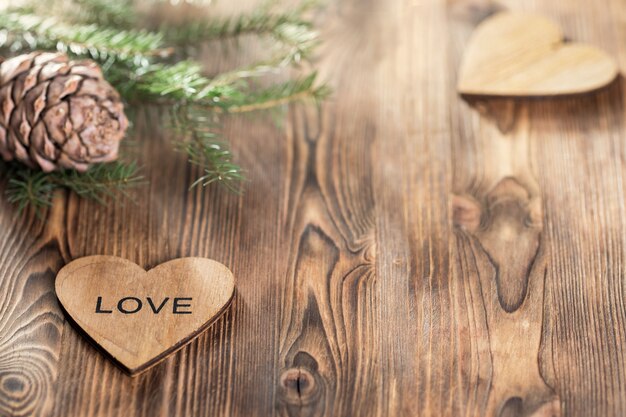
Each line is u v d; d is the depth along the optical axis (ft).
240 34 1.88
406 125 1.82
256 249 1.66
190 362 1.54
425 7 2.02
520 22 1.95
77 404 1.50
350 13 2.01
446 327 1.58
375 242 1.67
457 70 1.91
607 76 1.86
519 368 1.54
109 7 1.85
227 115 1.82
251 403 1.51
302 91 1.76
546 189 1.73
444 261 1.65
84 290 1.58
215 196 1.72
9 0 1.86
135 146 1.78
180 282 1.59
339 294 1.61
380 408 1.51
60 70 1.62
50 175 1.70
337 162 1.77
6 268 1.62
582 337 1.57
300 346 1.56
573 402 1.51
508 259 1.65
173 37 1.88
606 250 1.66
